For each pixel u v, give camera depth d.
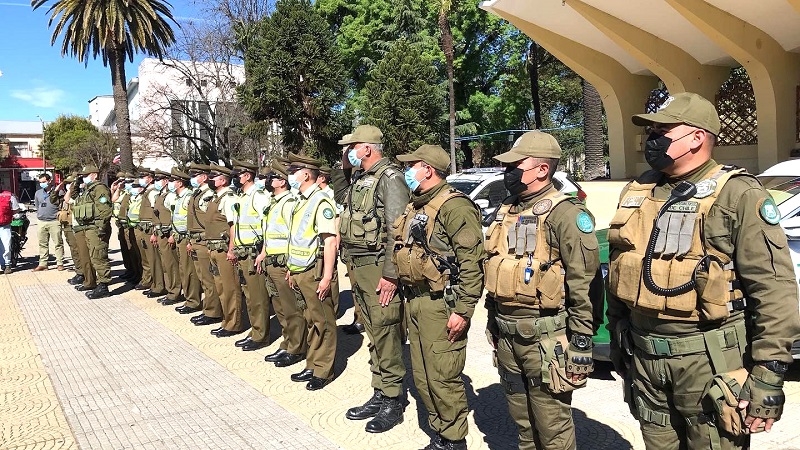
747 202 2.01
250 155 29.22
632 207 2.31
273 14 17.44
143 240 8.95
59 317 8.04
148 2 25.31
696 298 2.09
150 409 4.61
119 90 26.12
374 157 4.30
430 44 26.34
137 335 6.90
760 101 10.80
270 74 17.23
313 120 17.70
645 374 2.31
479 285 3.25
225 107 30.03
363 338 6.50
